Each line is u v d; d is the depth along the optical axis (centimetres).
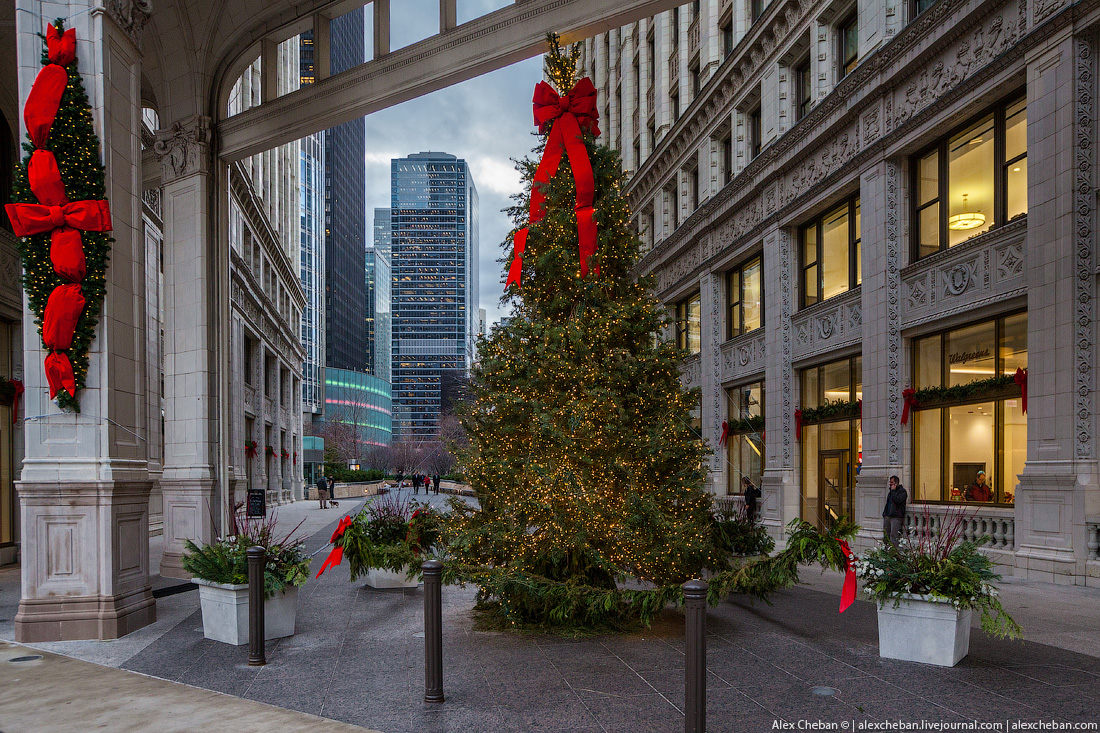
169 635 843
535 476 830
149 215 2294
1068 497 1139
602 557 824
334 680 640
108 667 700
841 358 1841
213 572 808
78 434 877
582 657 712
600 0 1253
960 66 1411
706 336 2597
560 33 1288
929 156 1547
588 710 553
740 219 2336
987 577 667
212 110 1611
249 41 1599
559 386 883
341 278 18175
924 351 1546
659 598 770
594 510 805
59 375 858
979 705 555
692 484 864
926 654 673
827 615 920
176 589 1193
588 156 1002
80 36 930
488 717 539
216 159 1603
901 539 770
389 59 1449
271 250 4416
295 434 5916
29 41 913
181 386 1509
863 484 1631
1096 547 1103
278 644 786
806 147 1900
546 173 1009
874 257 1634
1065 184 1176
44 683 643
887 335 1584
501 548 856
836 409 1817
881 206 1616
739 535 1023
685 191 2839
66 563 845
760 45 2167
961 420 1427
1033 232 1227
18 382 1605
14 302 1611
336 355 17612
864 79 1658
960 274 1414
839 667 666
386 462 11219
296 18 1537
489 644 771
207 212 1570
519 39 1325
